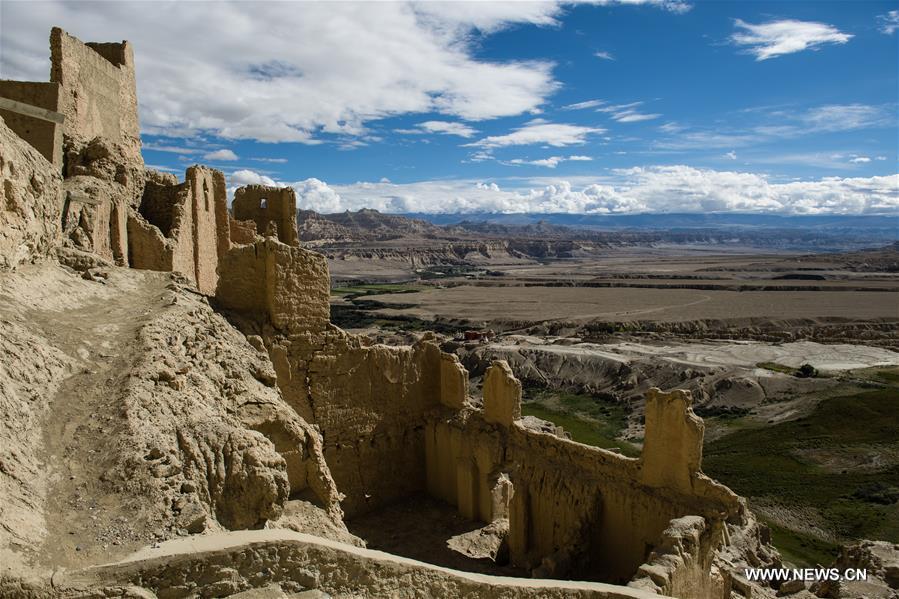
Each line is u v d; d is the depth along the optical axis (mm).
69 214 22781
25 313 15875
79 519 11320
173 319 18578
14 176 17312
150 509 11984
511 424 27438
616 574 22422
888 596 21672
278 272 25344
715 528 19375
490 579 14344
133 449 12883
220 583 10922
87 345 16016
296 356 26188
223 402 17953
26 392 13180
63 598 9695
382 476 29922
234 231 35406
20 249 17625
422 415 31422
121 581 10195
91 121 28781
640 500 21594
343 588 12172
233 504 14711
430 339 31812
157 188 30703
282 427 19984
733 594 22109
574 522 22953
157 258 27062
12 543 10047
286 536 11984
